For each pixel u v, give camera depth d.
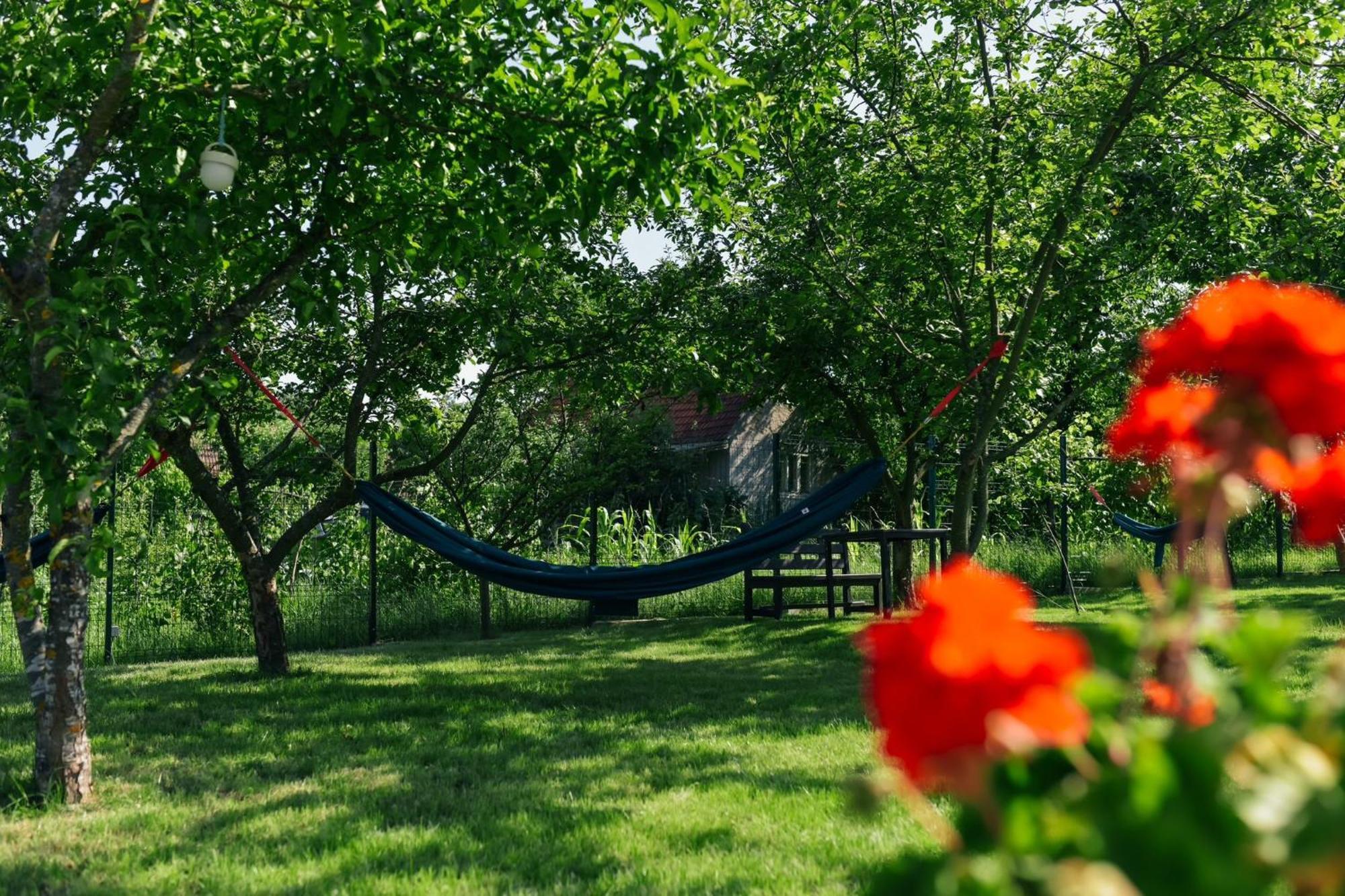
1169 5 8.96
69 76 5.29
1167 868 0.89
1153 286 11.23
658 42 5.49
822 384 12.48
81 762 5.09
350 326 9.77
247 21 5.92
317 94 5.15
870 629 1.04
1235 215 9.81
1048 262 9.55
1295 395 1.08
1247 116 9.57
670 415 21.48
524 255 6.59
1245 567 18.55
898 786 1.08
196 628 11.66
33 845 4.38
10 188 5.52
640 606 14.62
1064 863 0.93
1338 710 0.99
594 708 7.54
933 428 11.77
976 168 9.28
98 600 11.46
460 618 13.09
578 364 10.34
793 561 13.92
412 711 7.49
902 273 10.68
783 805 4.88
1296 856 0.87
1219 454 1.15
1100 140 9.48
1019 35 9.80
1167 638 1.13
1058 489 14.09
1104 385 12.05
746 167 10.45
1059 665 0.95
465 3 4.96
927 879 1.01
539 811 4.87
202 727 6.92
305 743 6.41
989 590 0.97
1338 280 10.59
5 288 4.87
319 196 6.07
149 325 5.75
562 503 13.18
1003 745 0.96
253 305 5.82
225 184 5.10
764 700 7.80
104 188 5.78
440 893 3.80
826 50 9.59
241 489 9.79
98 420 5.09
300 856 4.27
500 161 5.75
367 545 12.66
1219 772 0.91
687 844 4.36
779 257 10.80
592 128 5.66
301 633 12.09
